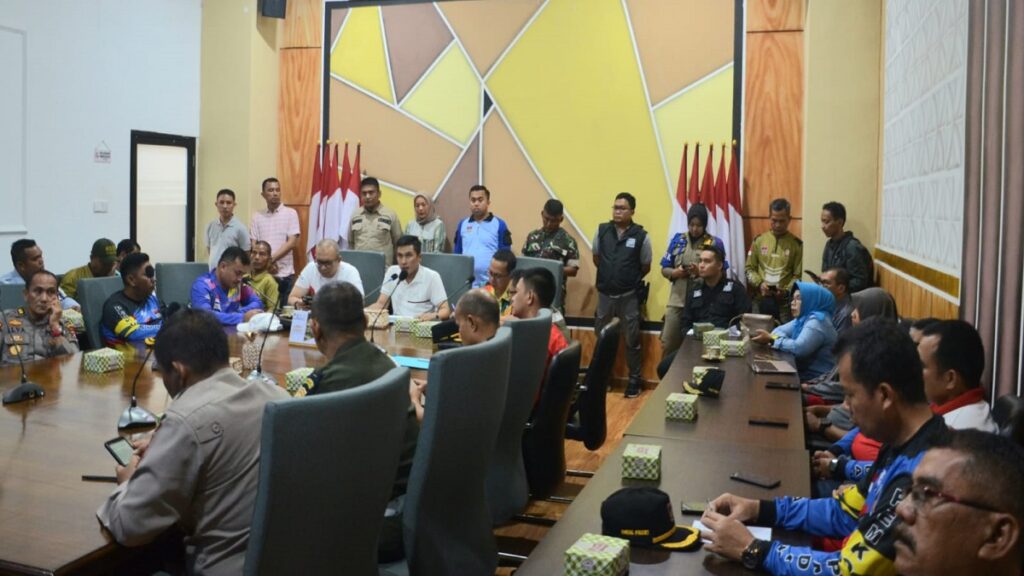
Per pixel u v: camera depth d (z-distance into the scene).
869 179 6.11
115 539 1.89
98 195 6.92
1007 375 2.63
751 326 4.87
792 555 1.75
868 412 1.85
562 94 7.10
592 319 7.09
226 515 2.01
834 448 3.32
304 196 7.87
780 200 6.30
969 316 3.15
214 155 7.79
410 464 2.74
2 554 1.79
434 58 7.41
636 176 6.96
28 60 6.32
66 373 3.58
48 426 2.76
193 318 2.15
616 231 6.70
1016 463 1.15
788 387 3.62
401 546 2.48
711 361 4.25
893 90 5.30
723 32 6.69
